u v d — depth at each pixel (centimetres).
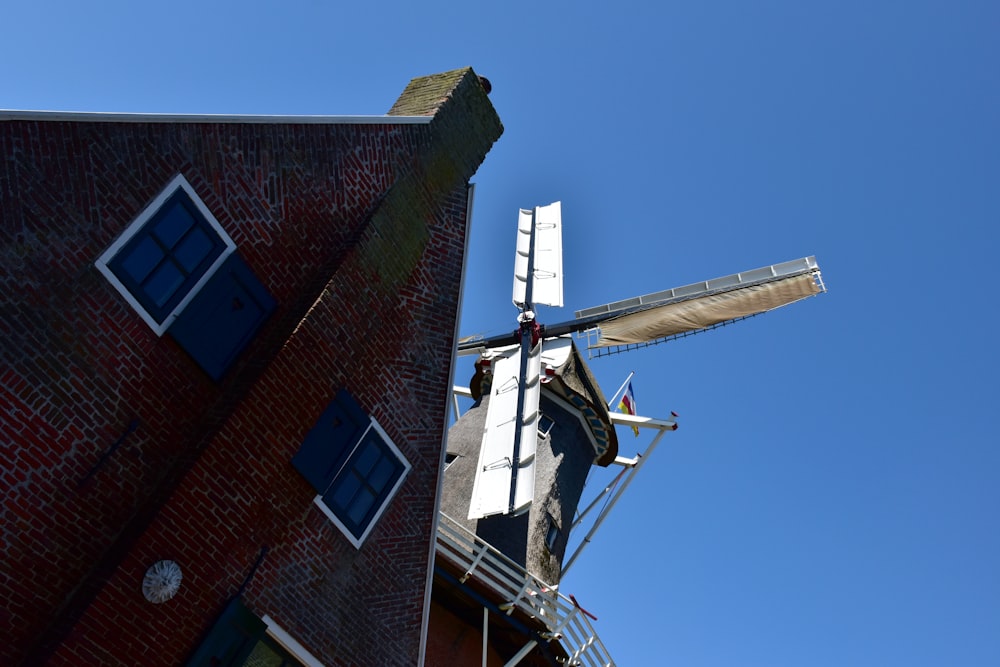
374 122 1142
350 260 1041
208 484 855
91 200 836
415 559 1088
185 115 918
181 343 890
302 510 953
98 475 815
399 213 1139
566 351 2066
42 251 797
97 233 838
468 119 1300
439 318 1173
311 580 953
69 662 728
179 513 825
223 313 938
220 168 948
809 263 2200
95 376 824
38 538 767
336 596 979
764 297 2184
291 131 1030
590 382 2069
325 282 1012
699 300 2247
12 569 746
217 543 859
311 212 1042
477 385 2086
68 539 786
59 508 784
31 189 795
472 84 1328
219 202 944
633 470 1914
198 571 838
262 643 899
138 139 878
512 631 1515
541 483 1828
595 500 1933
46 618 759
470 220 1266
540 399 1994
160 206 889
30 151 796
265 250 986
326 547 977
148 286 873
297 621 928
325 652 952
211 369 914
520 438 1691
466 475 1766
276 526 921
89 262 830
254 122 988
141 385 858
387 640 1028
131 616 777
